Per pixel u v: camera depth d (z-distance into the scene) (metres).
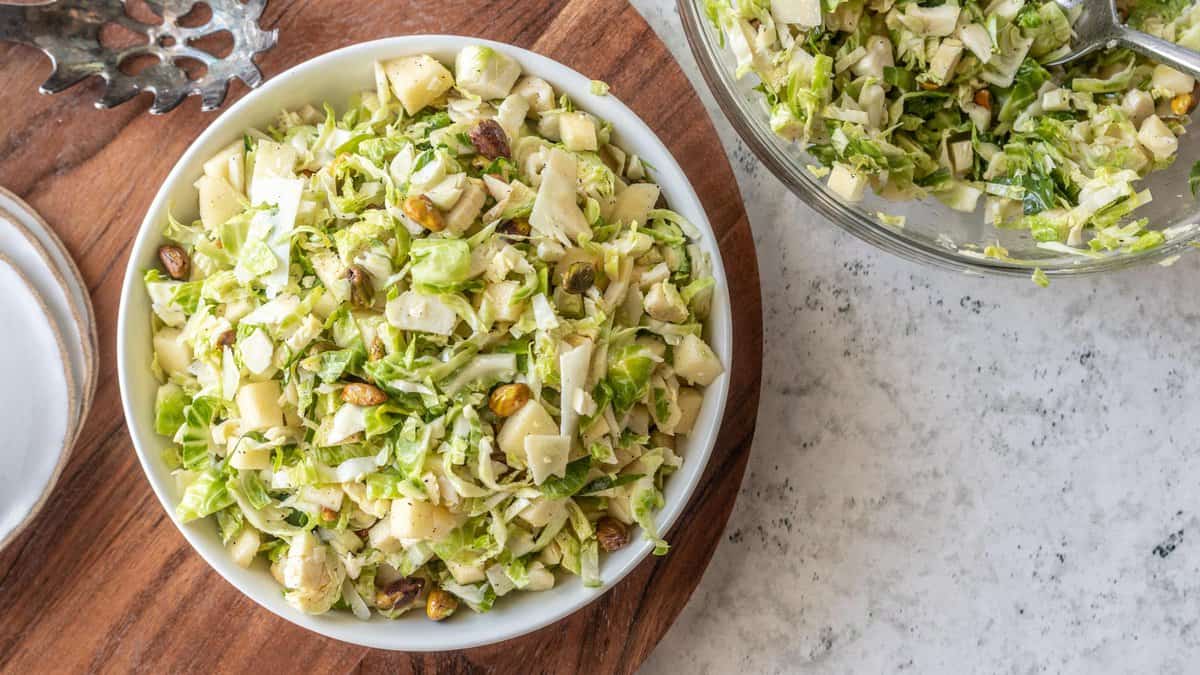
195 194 0.59
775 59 0.59
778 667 0.69
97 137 0.62
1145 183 0.62
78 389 0.61
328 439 0.55
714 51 0.60
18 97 0.61
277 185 0.56
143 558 0.62
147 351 0.58
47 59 0.62
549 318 0.55
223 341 0.56
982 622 0.69
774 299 0.68
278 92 0.58
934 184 0.62
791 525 0.68
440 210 0.56
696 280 0.59
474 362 0.55
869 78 0.60
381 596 0.57
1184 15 0.61
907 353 0.68
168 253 0.58
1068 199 0.62
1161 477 0.69
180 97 0.61
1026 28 0.61
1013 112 0.62
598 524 0.58
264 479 0.57
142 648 0.61
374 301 0.55
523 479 0.56
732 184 0.63
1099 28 0.60
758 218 0.68
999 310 0.68
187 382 0.58
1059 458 0.69
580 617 0.63
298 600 0.56
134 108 0.62
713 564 0.68
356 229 0.55
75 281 0.61
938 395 0.69
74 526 0.61
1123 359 0.69
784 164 0.60
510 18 0.63
